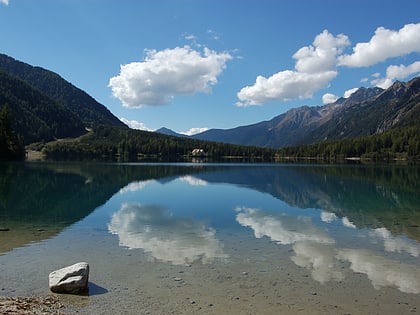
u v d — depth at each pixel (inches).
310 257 675.4
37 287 511.2
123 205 1326.3
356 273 589.6
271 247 745.6
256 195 1673.2
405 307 464.1
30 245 739.4
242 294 498.6
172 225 970.1
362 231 909.8
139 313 437.4
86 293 495.8
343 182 2405.3
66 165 4165.8
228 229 922.7
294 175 3083.2
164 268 604.7
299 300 481.1
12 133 5369.1
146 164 5088.6
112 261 638.5
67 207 1258.6
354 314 443.5
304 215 1144.2
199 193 1733.5
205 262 639.8
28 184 1971.0
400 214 1172.5
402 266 626.5
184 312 442.0
